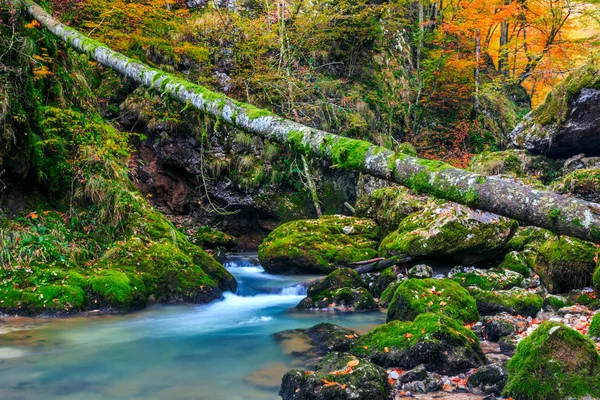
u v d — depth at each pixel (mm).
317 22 14164
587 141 10344
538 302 5781
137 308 6562
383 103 16406
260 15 14766
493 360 4230
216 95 4652
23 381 3949
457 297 5629
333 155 3453
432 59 17375
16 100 6891
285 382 3662
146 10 10922
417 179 3004
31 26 7117
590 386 3102
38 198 7480
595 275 5645
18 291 6062
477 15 15328
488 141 17219
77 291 6273
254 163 13305
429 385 3646
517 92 21062
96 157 8195
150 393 3725
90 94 9352
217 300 7297
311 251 9344
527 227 8812
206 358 4625
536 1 17422
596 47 15914
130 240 7617
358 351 4391
